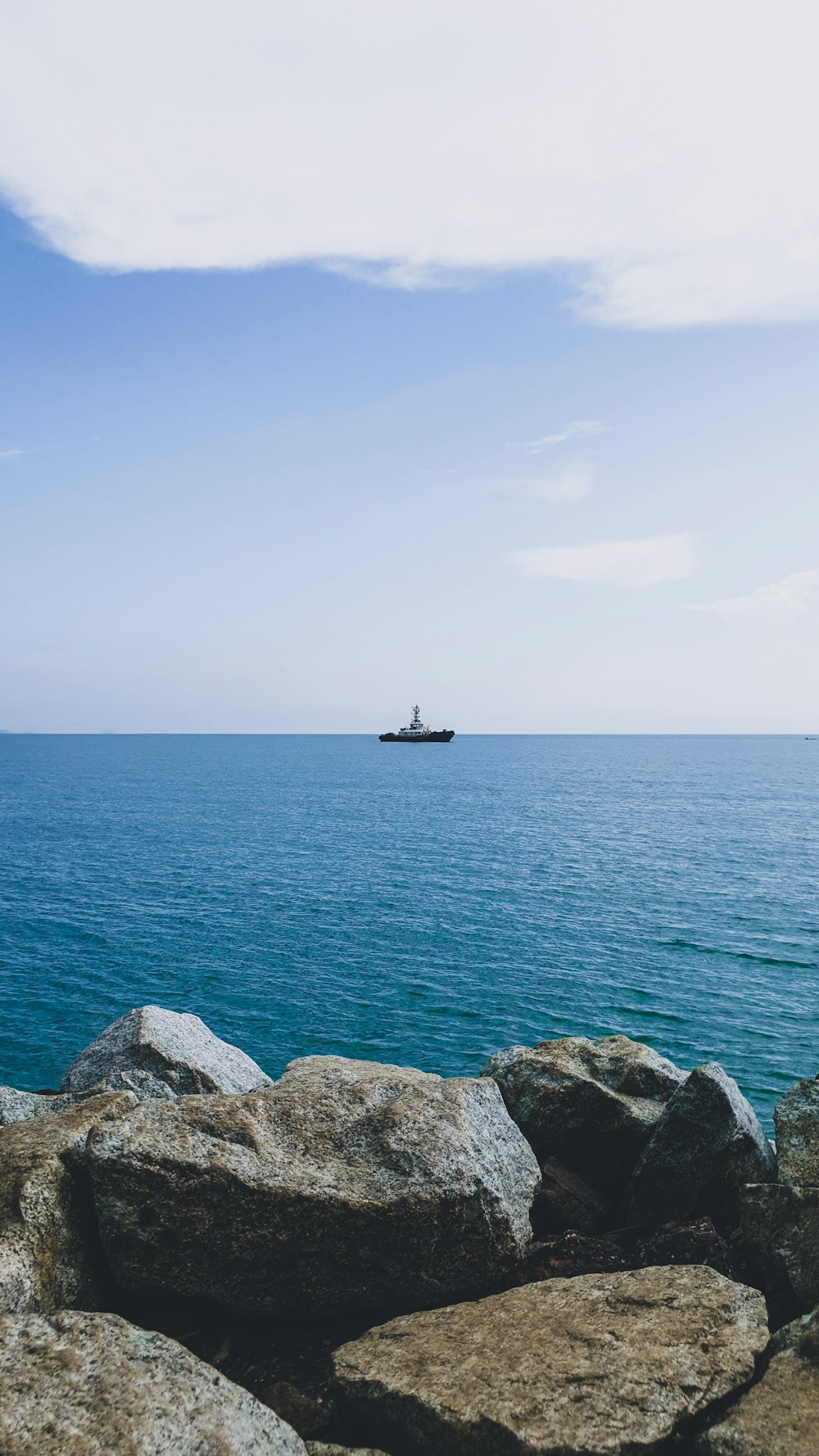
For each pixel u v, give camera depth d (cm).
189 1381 567
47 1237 688
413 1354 646
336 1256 737
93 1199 746
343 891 6469
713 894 6425
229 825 10844
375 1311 757
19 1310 636
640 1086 1147
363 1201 737
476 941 5025
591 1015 3847
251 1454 531
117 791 17038
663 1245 862
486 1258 772
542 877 7125
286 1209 725
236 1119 791
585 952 4825
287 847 8819
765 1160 974
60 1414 512
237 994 4066
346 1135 815
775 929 5359
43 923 5344
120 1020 1095
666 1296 704
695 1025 3712
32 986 4131
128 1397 536
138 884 6681
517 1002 3997
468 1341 659
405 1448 585
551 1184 987
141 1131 751
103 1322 600
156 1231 712
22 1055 3350
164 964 4509
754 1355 630
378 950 4819
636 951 4847
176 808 13188
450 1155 796
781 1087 3098
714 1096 986
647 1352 624
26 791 16850
